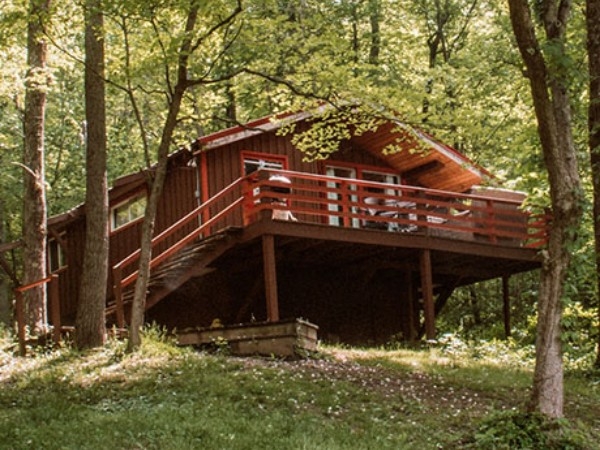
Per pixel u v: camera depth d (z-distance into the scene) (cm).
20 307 1507
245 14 1432
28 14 1391
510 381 1368
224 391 1133
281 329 1399
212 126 3102
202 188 1945
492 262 2108
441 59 3203
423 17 3039
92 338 1466
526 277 2847
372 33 2908
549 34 1144
